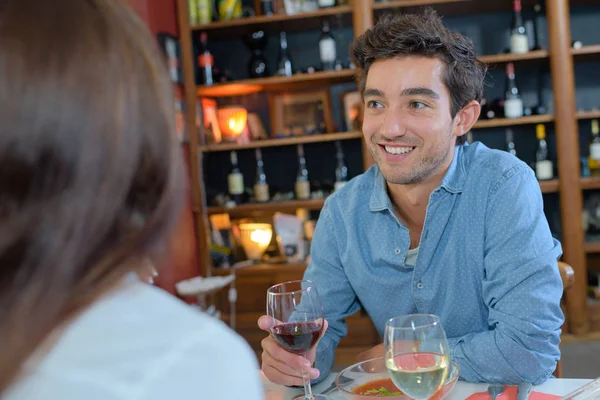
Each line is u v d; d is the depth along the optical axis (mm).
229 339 463
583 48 3662
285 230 4008
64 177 391
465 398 1194
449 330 1540
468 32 4047
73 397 407
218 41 4246
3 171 380
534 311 1328
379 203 1543
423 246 1502
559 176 3729
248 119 4148
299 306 1170
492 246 1443
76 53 402
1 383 400
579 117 3732
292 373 1271
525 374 1274
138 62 433
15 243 385
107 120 405
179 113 3809
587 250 3754
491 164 1493
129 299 463
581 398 1059
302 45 4172
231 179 4051
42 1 411
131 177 424
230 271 3951
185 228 3781
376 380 1179
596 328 3742
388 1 3799
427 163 1441
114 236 429
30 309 390
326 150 4168
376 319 1630
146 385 413
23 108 381
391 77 1410
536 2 3871
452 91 1441
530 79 4008
